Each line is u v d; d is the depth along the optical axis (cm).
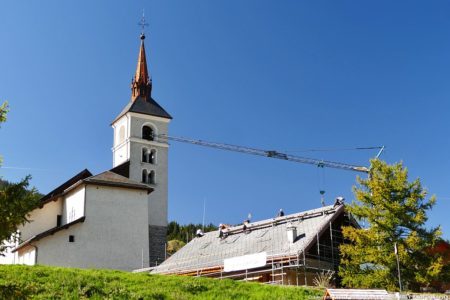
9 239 2019
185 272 6262
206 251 6675
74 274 3972
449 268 4566
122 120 9650
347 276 4738
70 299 3328
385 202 4709
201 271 6094
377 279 4541
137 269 6925
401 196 4725
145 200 7250
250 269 5712
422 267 4509
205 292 3934
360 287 4625
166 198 9200
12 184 2031
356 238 4756
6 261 7238
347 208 4859
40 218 7394
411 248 4572
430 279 4459
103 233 6869
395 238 4644
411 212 4691
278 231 6066
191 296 3766
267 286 4231
